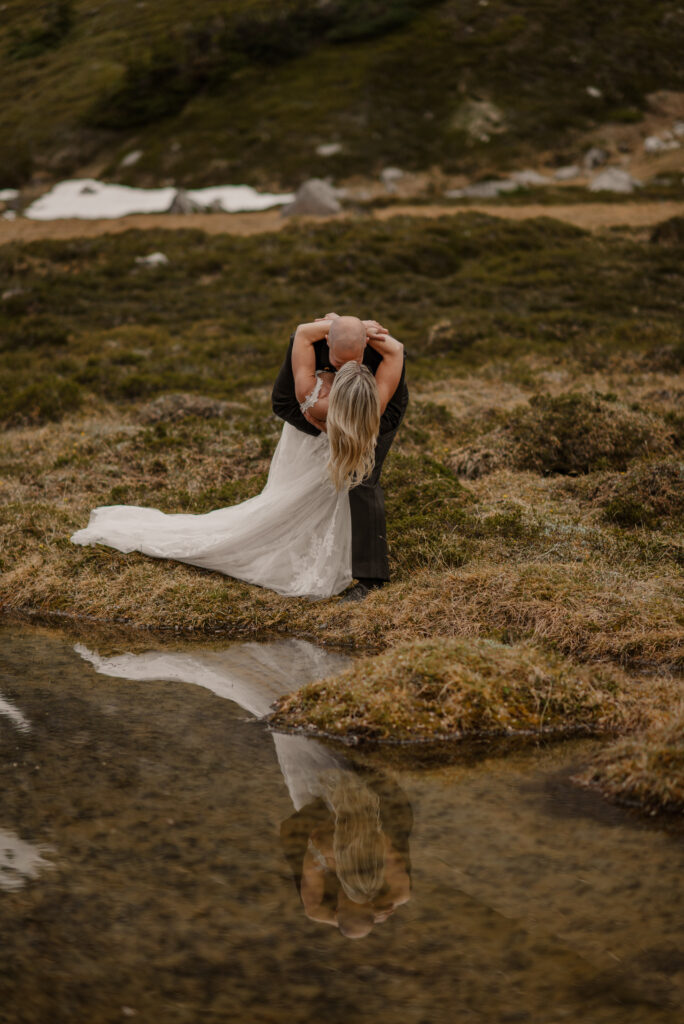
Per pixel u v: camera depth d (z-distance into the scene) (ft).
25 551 17.26
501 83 116.98
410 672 10.69
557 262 56.44
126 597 15.23
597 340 39.68
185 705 11.02
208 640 13.79
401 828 7.89
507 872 7.11
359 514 14.75
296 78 122.31
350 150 104.32
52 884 6.94
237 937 6.32
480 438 22.57
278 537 15.43
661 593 14.02
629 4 134.00
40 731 10.14
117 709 10.87
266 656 12.94
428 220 67.77
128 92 123.54
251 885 6.95
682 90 116.16
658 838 7.67
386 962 6.03
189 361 38.27
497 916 6.52
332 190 84.38
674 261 56.65
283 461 15.40
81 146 115.65
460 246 60.39
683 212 74.43
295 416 15.06
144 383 33.17
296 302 51.13
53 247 63.31
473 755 9.54
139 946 6.20
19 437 26.53
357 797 8.54
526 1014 5.51
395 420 15.16
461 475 21.22
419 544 16.16
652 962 5.99
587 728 10.20
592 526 16.97
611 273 54.60
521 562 15.39
